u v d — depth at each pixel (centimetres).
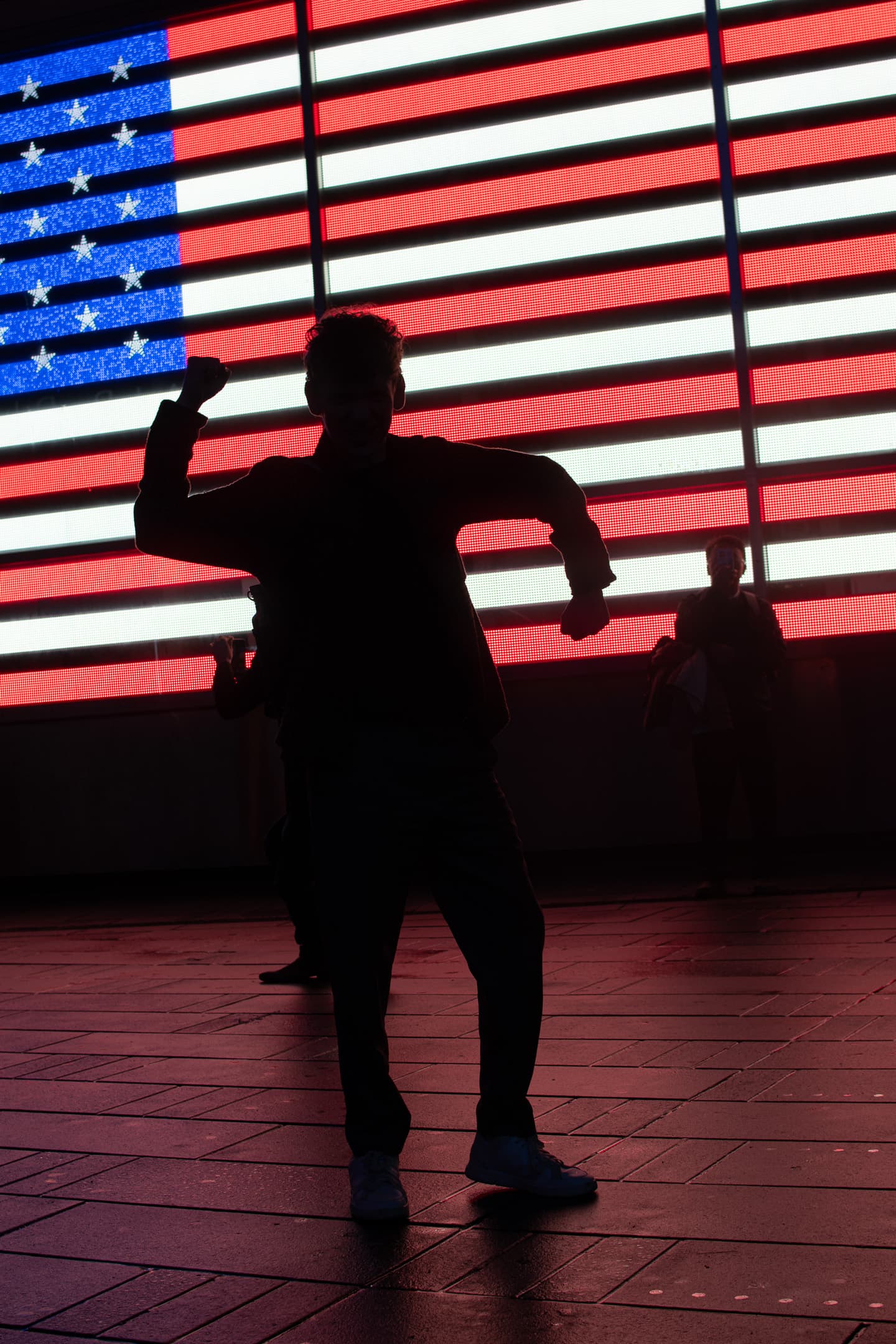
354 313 274
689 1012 418
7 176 938
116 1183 299
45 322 927
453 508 271
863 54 802
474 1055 388
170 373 903
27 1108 370
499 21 853
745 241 814
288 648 276
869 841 786
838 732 791
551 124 843
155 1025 470
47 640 920
